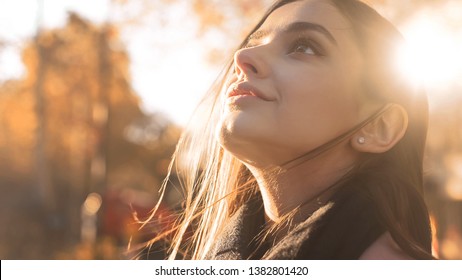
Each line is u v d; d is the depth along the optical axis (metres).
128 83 28.44
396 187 1.72
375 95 1.79
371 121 1.77
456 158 17.98
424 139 1.92
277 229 1.80
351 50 1.78
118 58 27.16
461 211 15.81
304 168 1.76
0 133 43.38
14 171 42.00
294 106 1.69
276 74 1.71
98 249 15.64
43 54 31.23
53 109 36.91
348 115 1.75
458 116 17.14
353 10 1.82
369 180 1.70
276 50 1.77
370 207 1.58
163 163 21.75
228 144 1.73
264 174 1.79
